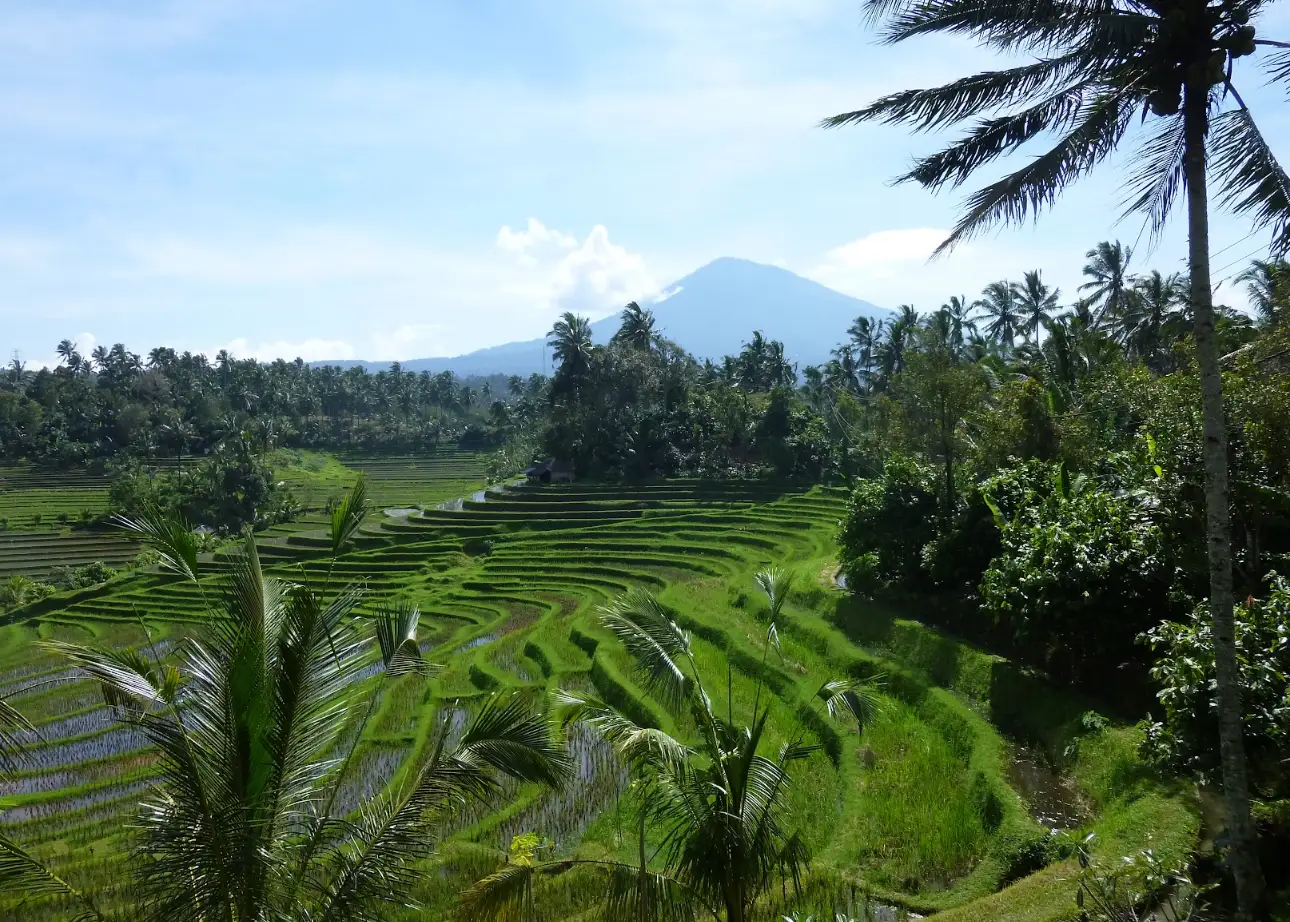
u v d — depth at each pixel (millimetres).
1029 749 18484
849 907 14133
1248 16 10039
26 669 45938
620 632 12594
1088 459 26281
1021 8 10359
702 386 87688
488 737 9977
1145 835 12836
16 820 23109
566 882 16422
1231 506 16250
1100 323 51500
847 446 65062
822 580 34562
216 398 118188
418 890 16594
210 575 62594
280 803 9508
